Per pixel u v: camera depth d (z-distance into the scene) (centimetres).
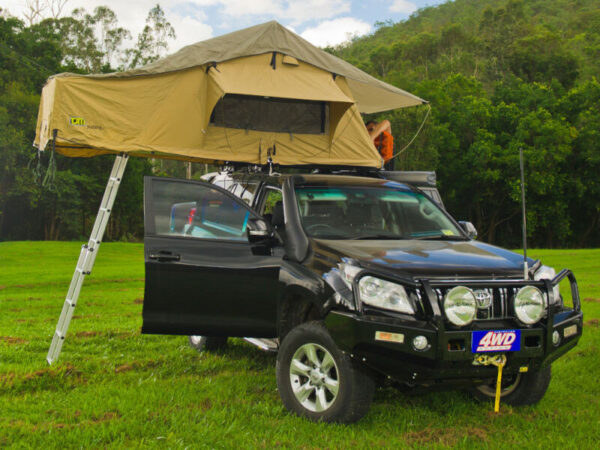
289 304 510
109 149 674
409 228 570
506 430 456
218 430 429
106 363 629
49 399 499
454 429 454
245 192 659
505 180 5653
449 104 6119
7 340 750
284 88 727
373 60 13300
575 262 2770
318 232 534
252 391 539
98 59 7381
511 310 445
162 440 411
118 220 6353
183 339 774
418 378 425
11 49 5925
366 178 638
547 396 541
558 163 5812
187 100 704
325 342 448
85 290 1653
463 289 423
